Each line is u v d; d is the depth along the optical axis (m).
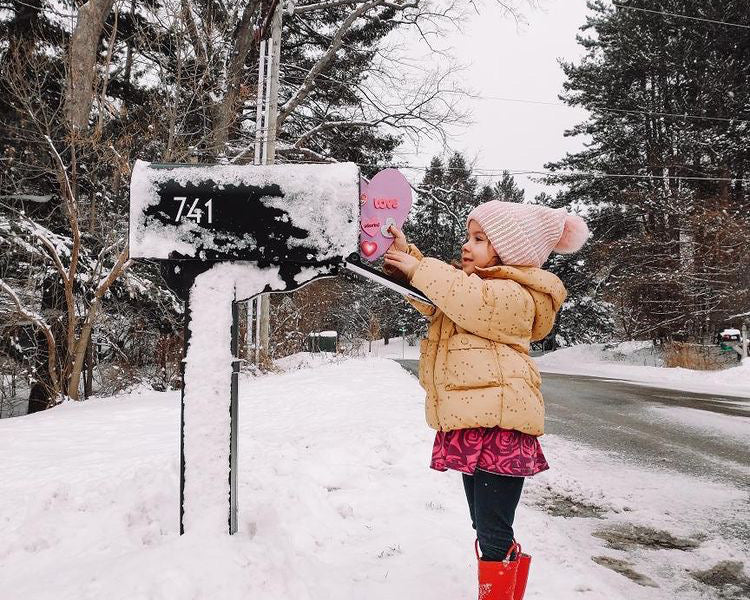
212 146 13.15
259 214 2.33
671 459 5.47
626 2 24.83
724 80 23.31
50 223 13.01
